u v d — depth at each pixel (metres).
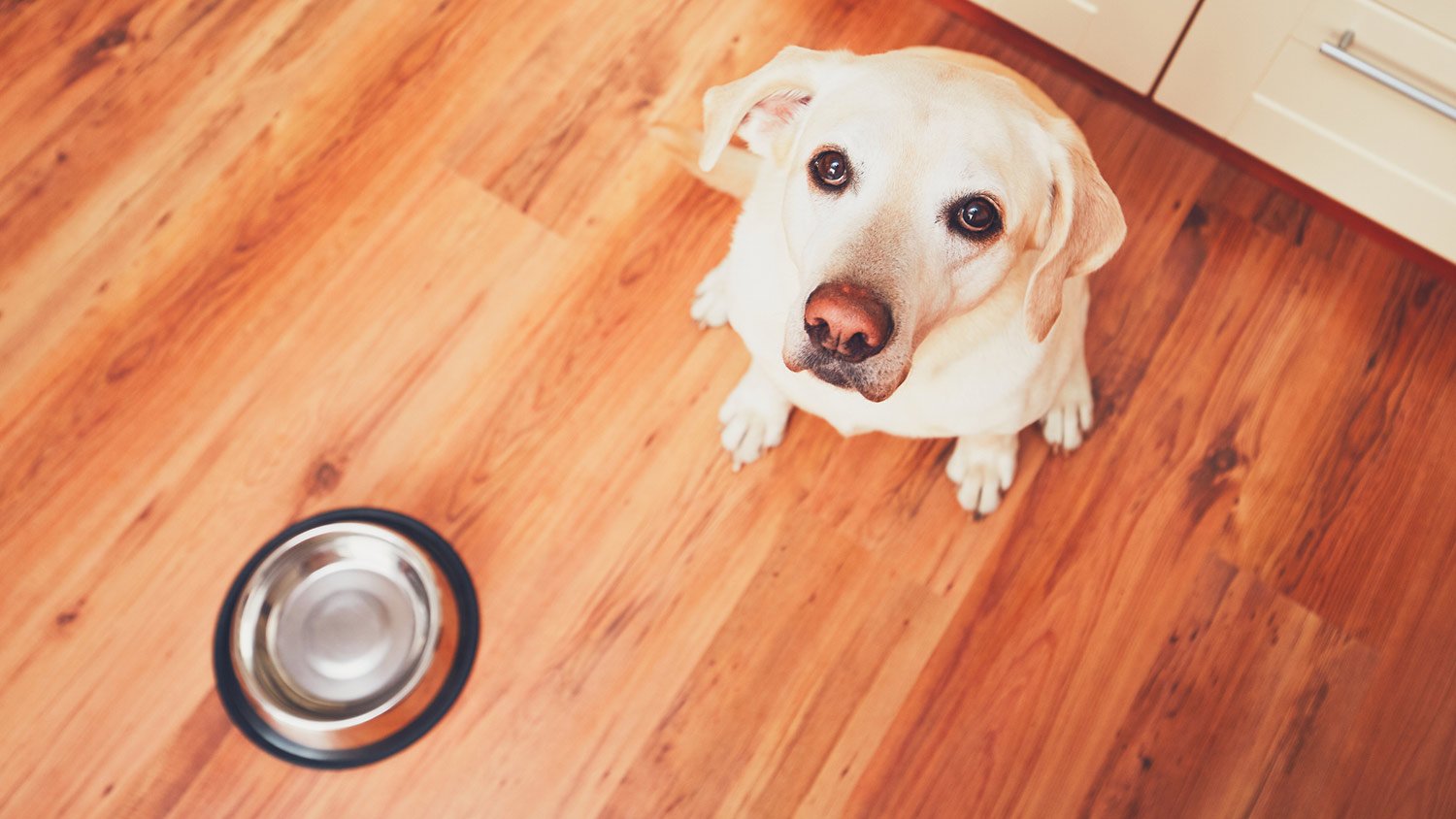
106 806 1.66
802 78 1.22
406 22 2.11
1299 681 1.76
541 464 1.85
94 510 1.79
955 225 1.13
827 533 1.83
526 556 1.80
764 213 1.38
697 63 2.10
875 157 1.11
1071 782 1.71
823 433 1.87
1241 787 1.72
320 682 1.71
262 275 1.94
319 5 2.12
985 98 1.13
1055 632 1.78
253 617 1.71
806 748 1.72
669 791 1.70
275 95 2.06
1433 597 1.80
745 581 1.80
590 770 1.71
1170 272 1.99
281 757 1.68
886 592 1.80
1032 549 1.82
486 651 1.75
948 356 1.37
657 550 1.81
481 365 1.90
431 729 1.71
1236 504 1.85
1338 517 1.84
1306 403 1.91
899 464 1.86
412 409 1.87
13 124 2.02
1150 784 1.71
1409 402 1.91
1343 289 1.99
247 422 1.85
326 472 1.83
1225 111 1.91
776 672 1.76
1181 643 1.78
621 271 1.96
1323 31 1.66
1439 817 1.70
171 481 1.81
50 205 1.97
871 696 1.75
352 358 1.90
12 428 1.83
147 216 1.97
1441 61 1.59
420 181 2.00
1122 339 1.94
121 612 1.74
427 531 1.80
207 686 1.71
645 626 1.78
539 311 1.93
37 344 1.88
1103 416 1.89
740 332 1.52
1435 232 1.87
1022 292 1.33
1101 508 1.84
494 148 2.03
